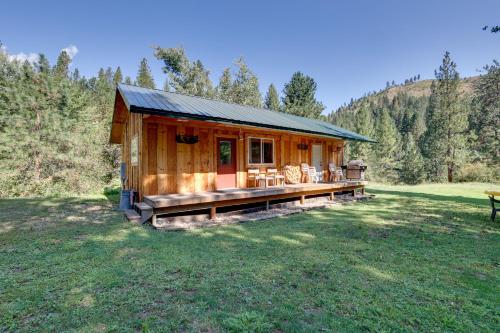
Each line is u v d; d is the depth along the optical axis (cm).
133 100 637
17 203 912
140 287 288
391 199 1070
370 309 250
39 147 1218
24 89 1232
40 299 260
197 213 697
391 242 479
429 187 1584
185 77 2719
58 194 1221
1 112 1184
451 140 2177
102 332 211
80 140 1320
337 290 288
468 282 316
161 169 718
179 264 354
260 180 941
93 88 3092
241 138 903
